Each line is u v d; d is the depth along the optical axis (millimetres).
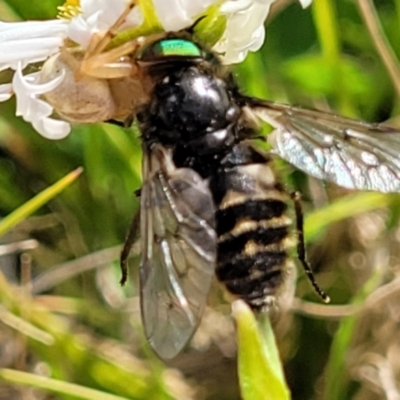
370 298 90
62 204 98
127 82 68
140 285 62
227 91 69
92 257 95
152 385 88
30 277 96
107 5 69
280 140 72
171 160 66
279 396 66
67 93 69
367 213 96
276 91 100
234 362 95
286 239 67
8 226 83
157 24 69
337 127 73
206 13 70
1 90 72
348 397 92
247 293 66
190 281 62
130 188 97
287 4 101
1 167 101
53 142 100
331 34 96
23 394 92
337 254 96
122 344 93
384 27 101
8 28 70
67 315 96
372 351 92
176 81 67
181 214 64
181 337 61
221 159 68
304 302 93
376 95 100
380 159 72
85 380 87
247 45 71
